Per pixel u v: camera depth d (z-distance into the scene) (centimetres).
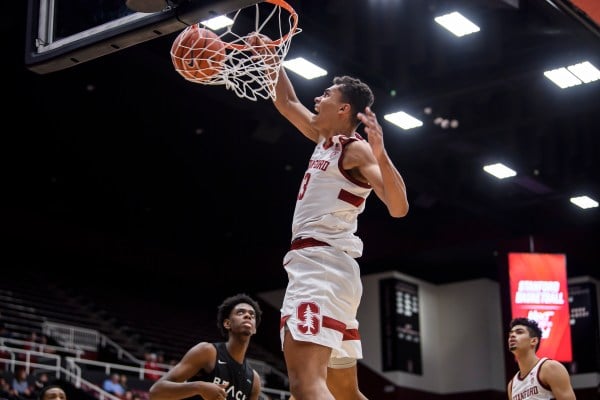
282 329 330
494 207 1845
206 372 504
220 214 2138
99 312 2002
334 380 359
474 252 2080
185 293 2359
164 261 2302
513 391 621
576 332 2067
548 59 1274
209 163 1859
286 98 405
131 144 1789
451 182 1708
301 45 1219
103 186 1995
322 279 328
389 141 1556
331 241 334
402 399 2105
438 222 2056
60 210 2108
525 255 1797
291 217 2119
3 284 1917
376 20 1179
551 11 1036
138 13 426
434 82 1375
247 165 1855
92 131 1733
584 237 1889
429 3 1117
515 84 1348
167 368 1784
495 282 2311
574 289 2094
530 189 1741
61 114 1666
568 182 1697
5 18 1288
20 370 1272
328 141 348
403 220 2098
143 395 1526
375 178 324
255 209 2097
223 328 523
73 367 1456
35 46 465
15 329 1694
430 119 1491
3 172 1925
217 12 407
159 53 1295
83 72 1482
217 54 396
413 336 2194
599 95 1363
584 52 1231
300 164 1822
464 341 2252
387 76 1324
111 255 2200
